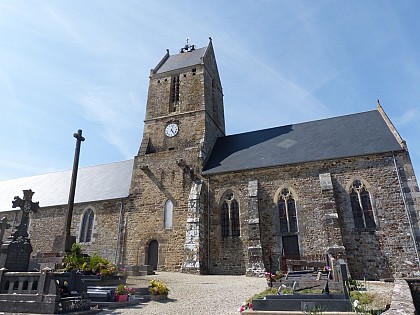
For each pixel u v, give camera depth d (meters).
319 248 17.16
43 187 30.33
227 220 19.81
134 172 23.52
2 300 8.85
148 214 21.72
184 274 17.89
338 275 10.70
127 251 21.28
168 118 25.05
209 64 27.98
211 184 20.92
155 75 27.52
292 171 19.28
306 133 22.66
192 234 19.20
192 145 23.20
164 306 9.71
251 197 19.03
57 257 13.45
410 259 15.62
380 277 15.85
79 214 24.58
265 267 17.78
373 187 17.39
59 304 8.34
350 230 17.06
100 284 12.08
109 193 24.77
